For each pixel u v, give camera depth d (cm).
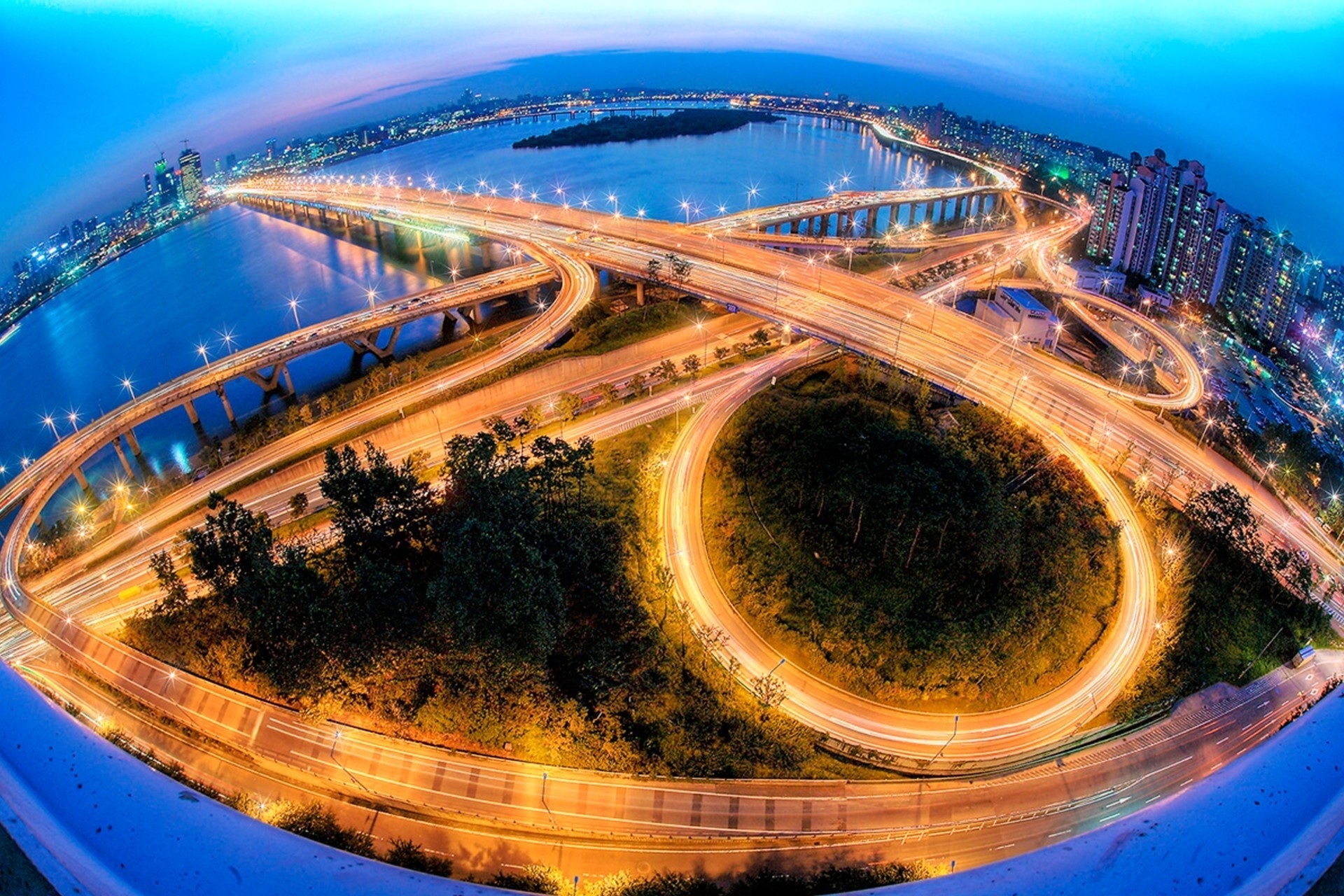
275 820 8750
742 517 13575
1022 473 14525
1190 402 17762
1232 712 10744
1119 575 12675
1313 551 14012
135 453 19262
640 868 8694
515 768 9656
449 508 11362
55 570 13538
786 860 8825
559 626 10306
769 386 17850
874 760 9925
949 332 19500
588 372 19112
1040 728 10444
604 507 13625
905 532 12612
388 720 10094
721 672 10938
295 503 13738
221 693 10531
